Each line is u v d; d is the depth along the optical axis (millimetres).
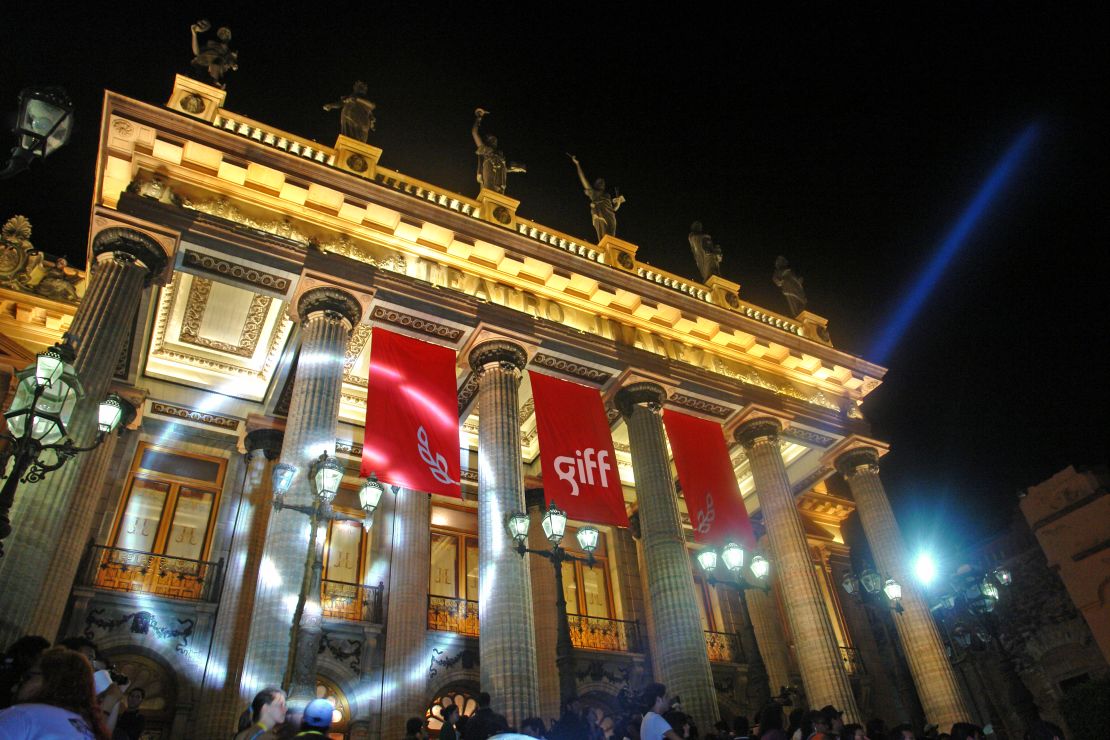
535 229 21953
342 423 22531
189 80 18000
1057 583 26297
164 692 16953
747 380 23984
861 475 24453
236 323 19734
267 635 12961
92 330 13984
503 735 6039
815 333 26516
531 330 19594
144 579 17797
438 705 19359
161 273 15852
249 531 18922
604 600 24297
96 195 16406
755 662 14125
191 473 19938
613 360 20828
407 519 20906
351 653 18922
